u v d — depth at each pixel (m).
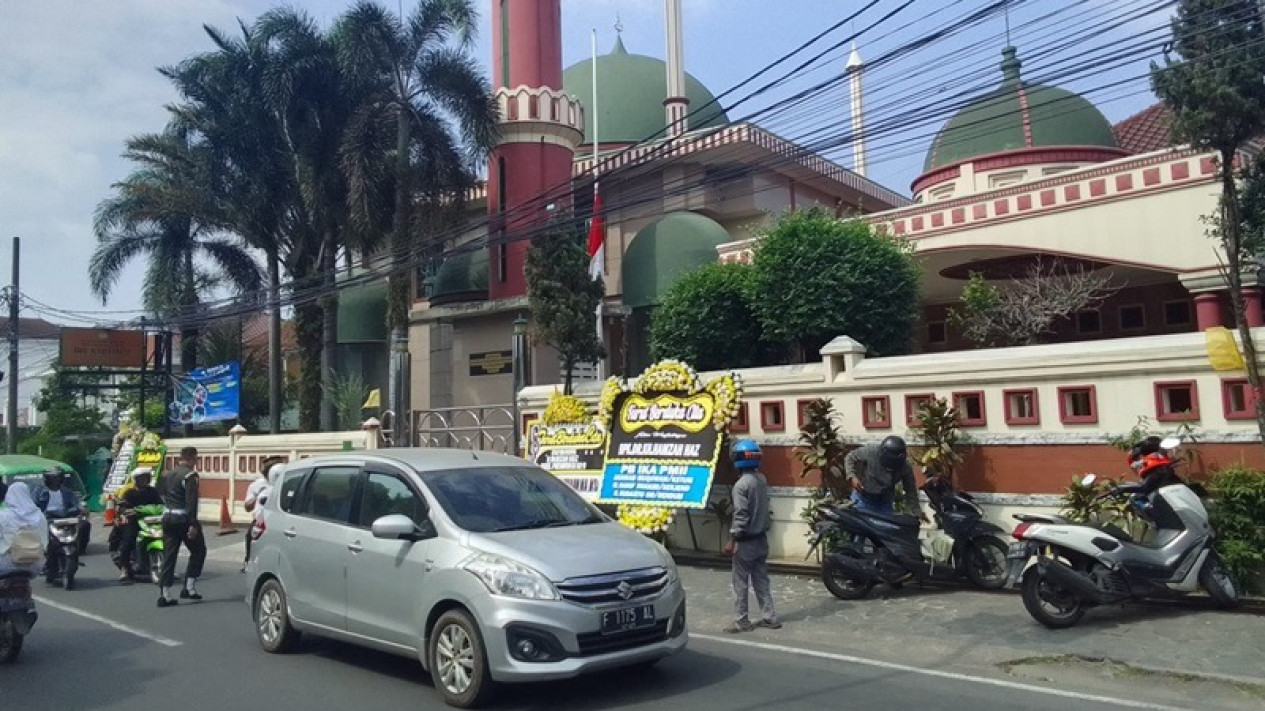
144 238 31.17
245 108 28.38
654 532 13.44
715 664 8.20
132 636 10.41
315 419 29.48
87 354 31.22
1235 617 8.98
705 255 25.06
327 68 27.06
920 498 11.80
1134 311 22.88
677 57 31.92
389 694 7.57
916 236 20.66
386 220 25.95
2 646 9.26
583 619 6.80
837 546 10.82
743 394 13.80
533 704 7.07
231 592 13.49
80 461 33.81
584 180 27.55
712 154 27.47
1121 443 10.27
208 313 30.09
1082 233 18.34
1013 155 23.36
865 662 8.18
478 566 7.06
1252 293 16.98
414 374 30.12
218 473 25.14
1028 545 9.12
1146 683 7.26
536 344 23.69
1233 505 9.41
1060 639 8.59
